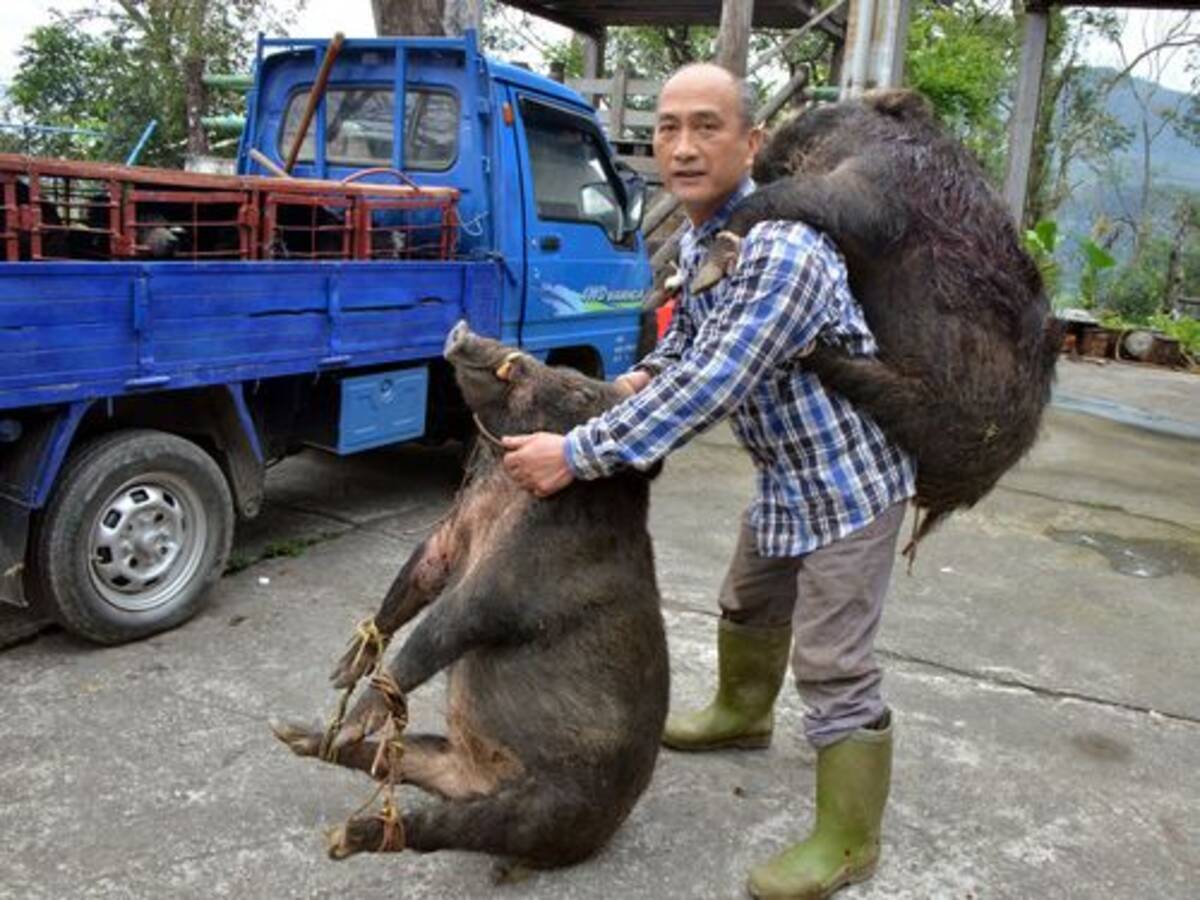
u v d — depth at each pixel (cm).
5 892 271
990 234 267
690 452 780
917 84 1678
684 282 289
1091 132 2852
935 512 290
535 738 258
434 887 283
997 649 462
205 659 405
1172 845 326
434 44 558
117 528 400
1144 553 618
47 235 387
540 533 255
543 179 609
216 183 415
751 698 352
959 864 308
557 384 270
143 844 294
